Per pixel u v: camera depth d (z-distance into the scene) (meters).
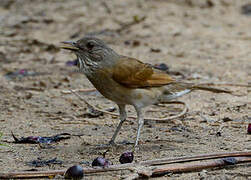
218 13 27.47
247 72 18.33
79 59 11.04
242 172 9.17
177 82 11.55
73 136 11.91
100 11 27.19
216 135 11.77
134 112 14.16
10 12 27.92
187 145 10.99
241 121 12.93
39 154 10.49
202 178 8.91
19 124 13.02
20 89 16.88
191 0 28.69
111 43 22.77
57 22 26.05
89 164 9.80
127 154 9.45
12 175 8.82
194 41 22.92
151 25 25.09
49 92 16.50
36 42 22.81
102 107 14.58
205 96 15.55
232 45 22.19
